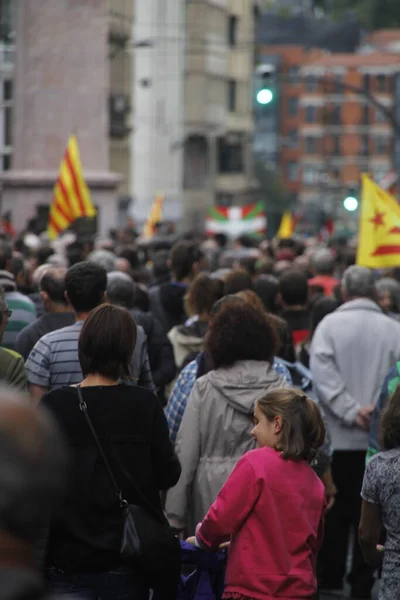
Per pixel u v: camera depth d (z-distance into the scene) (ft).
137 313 55.88
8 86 278.87
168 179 476.54
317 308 60.49
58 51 207.10
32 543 14.79
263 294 68.74
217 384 39.73
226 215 229.66
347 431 54.13
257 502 33.81
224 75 520.42
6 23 278.87
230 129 529.86
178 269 71.77
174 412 42.73
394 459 34.19
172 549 33.17
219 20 510.58
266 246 125.39
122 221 386.93
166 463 34.04
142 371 43.50
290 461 34.14
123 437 33.37
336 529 55.57
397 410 34.40
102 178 206.08
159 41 472.85
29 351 47.88
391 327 54.39
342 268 110.83
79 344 34.30
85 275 42.27
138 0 470.39
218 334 40.06
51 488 14.49
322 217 555.28
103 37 206.80
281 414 34.04
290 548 33.73
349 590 57.36
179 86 480.23
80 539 32.71
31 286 79.41
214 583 36.50
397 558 33.73
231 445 39.63
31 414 14.56
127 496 33.27
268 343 40.29
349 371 54.24
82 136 207.62
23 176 207.31
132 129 378.73
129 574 33.09
